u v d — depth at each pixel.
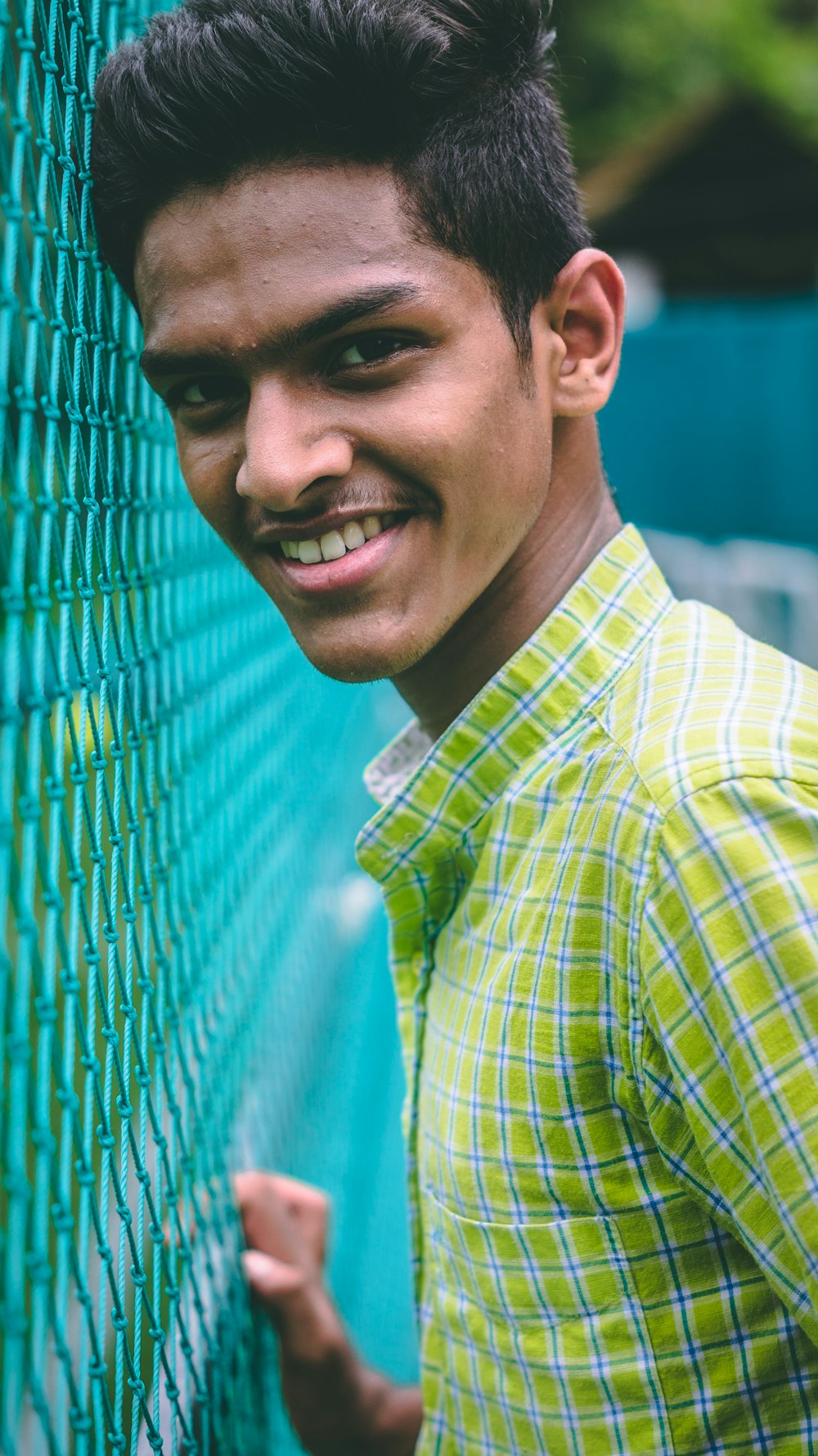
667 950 1.00
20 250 0.95
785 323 9.70
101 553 1.15
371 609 1.11
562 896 1.12
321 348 1.05
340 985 3.10
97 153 1.11
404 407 1.06
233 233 1.04
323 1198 1.77
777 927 0.95
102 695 1.10
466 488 1.10
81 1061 0.93
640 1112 1.08
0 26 0.94
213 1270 1.35
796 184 10.80
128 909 1.15
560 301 1.21
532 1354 1.16
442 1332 1.30
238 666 2.13
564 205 1.21
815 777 0.99
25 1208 0.78
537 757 1.21
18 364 0.92
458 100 1.09
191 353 1.08
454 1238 1.22
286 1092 2.21
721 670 1.13
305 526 1.09
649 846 1.02
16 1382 0.76
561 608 1.23
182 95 1.02
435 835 1.28
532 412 1.17
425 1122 1.28
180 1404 1.17
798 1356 1.10
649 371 10.08
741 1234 1.02
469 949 1.24
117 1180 0.98
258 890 2.12
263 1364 1.74
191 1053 1.46
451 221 1.07
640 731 1.11
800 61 16.58
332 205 1.04
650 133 11.21
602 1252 1.11
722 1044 0.97
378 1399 1.67
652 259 12.16
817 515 9.74
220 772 1.87
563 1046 1.11
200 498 1.16
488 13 1.13
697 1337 1.10
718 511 10.02
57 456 1.01
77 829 0.97
